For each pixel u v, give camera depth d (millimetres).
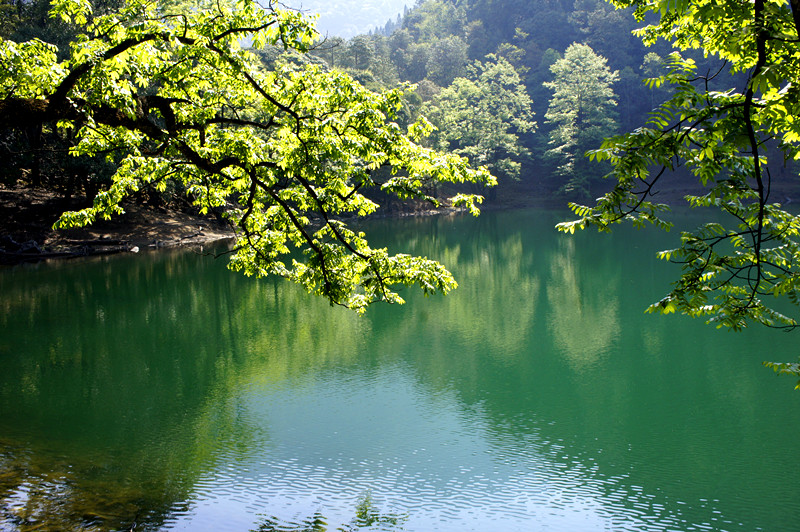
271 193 9570
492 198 77312
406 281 9383
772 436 11773
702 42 6848
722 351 17203
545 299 24547
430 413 13188
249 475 10258
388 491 9820
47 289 26188
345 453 11219
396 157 9438
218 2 8914
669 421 12625
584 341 18641
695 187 67812
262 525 8602
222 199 11289
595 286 26844
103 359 17047
